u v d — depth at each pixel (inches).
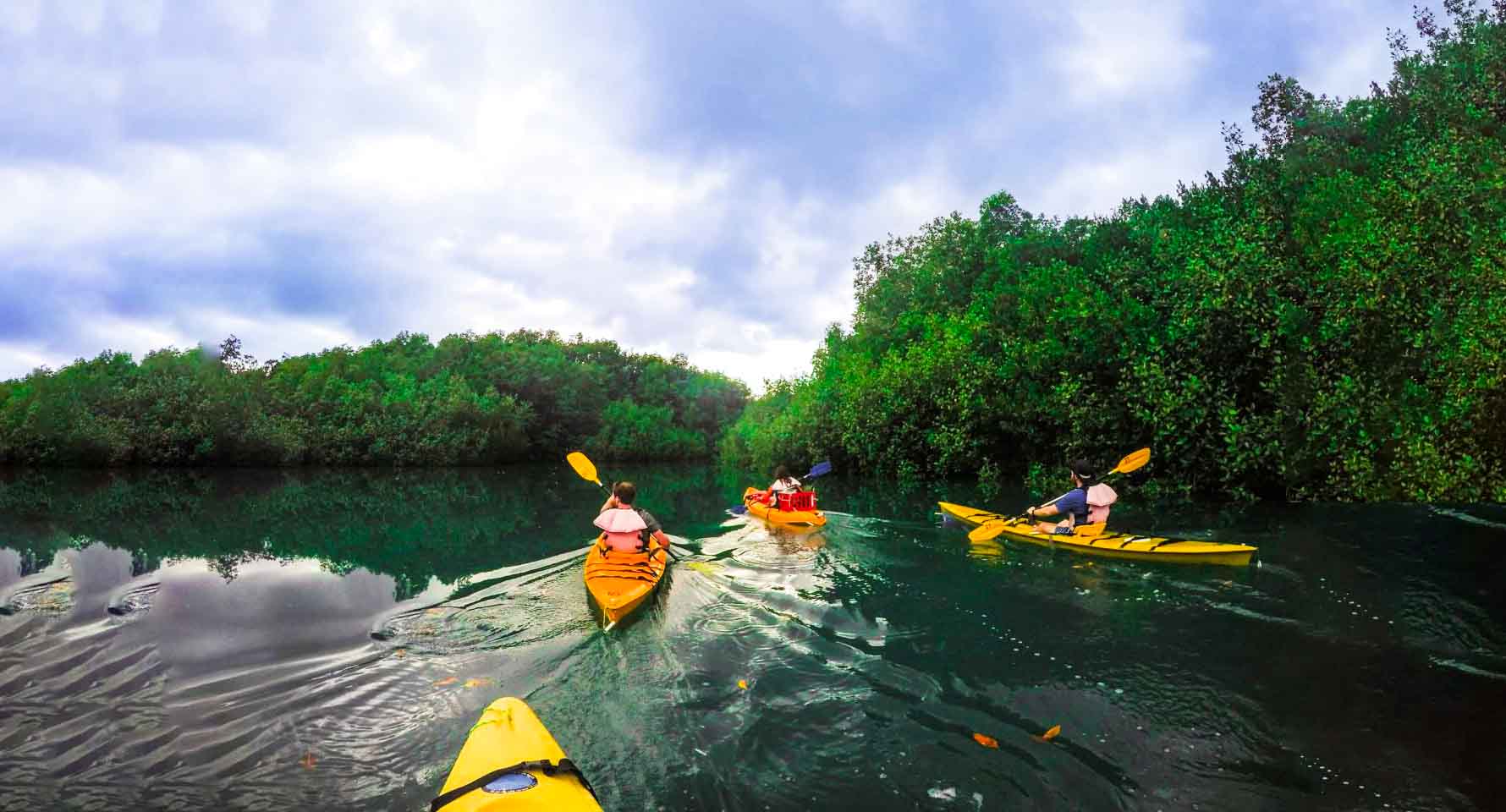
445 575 298.5
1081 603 240.5
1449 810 116.3
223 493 688.4
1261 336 439.8
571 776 119.6
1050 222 838.5
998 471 627.8
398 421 1227.2
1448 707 153.6
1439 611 213.0
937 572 288.0
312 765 138.9
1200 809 119.4
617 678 179.8
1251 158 629.9
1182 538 330.3
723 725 153.7
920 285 917.8
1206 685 169.3
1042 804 122.0
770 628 217.9
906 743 144.4
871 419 706.8
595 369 1786.4
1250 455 429.4
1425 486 377.7
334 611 242.4
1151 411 481.1
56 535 408.8
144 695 171.0
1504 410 351.9
